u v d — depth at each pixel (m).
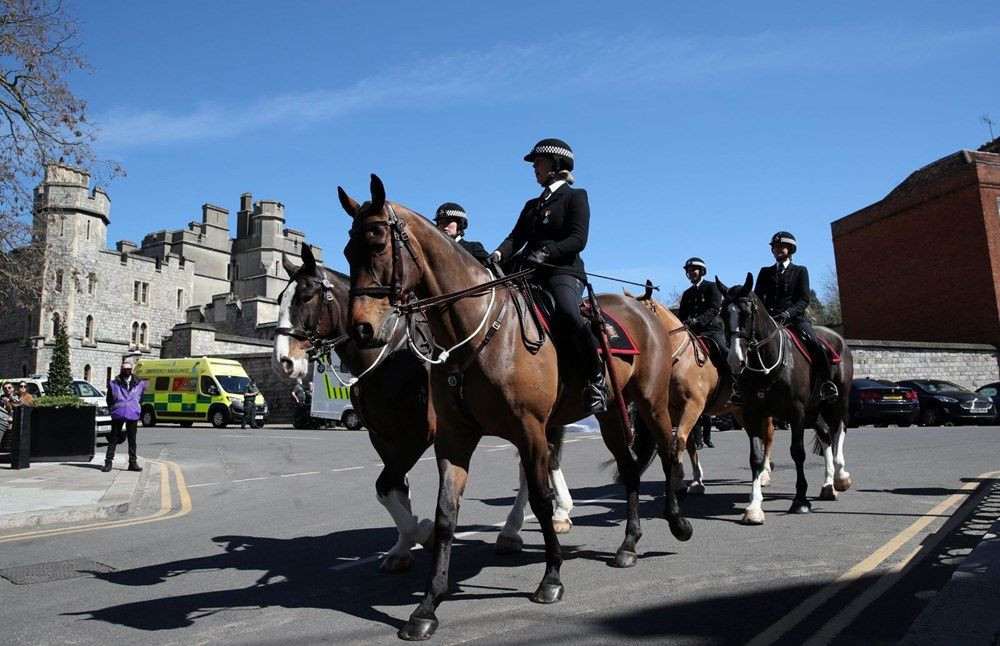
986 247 32.94
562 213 5.50
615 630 4.16
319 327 6.04
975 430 18.64
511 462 14.57
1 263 17.47
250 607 4.95
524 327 4.88
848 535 6.50
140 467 14.38
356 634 4.29
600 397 5.27
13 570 6.29
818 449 9.23
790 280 9.02
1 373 55.28
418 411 5.97
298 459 16.89
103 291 56.84
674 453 6.60
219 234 72.12
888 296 37.69
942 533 6.43
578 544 6.61
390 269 4.38
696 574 5.37
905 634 3.68
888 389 23.23
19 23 15.53
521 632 4.19
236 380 33.00
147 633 4.45
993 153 36.59
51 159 16.78
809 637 3.94
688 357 7.98
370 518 8.51
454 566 5.96
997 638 3.45
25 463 14.72
